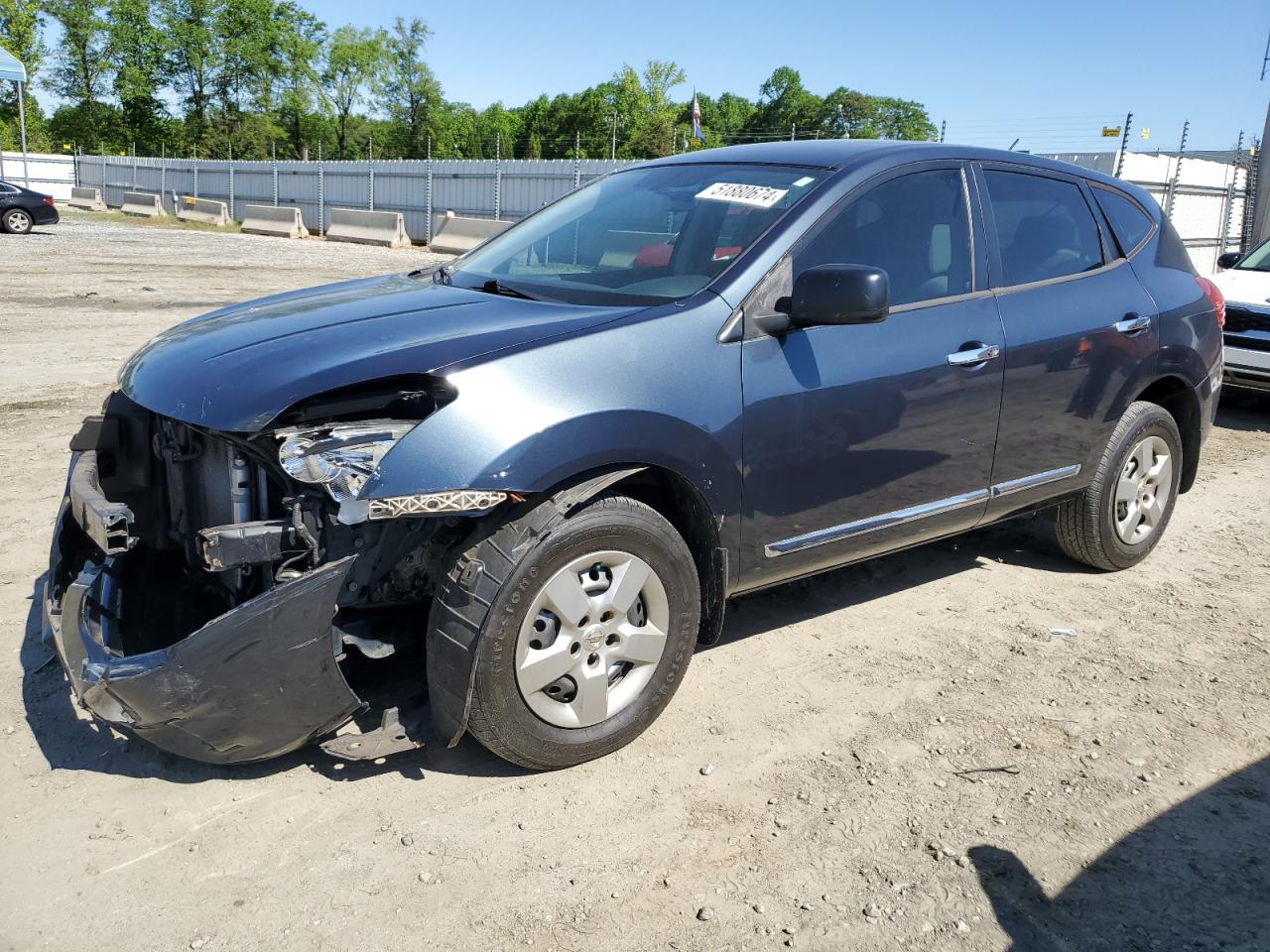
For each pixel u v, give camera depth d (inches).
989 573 190.9
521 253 156.6
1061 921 98.9
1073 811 116.4
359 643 113.5
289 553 107.0
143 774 118.3
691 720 134.3
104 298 531.8
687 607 125.7
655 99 3932.1
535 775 120.8
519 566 109.3
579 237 153.3
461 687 109.7
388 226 1112.8
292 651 103.6
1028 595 180.5
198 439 123.4
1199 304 191.6
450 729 113.3
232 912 97.2
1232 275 341.1
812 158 148.8
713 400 122.4
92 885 100.2
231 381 110.3
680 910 99.3
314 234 1375.5
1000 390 153.6
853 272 120.1
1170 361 182.7
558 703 118.3
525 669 113.2
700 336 123.4
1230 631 166.6
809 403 131.0
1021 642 161.0
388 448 104.5
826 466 135.2
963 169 157.2
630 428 114.7
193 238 1095.6
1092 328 167.0
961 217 154.6
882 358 138.3
